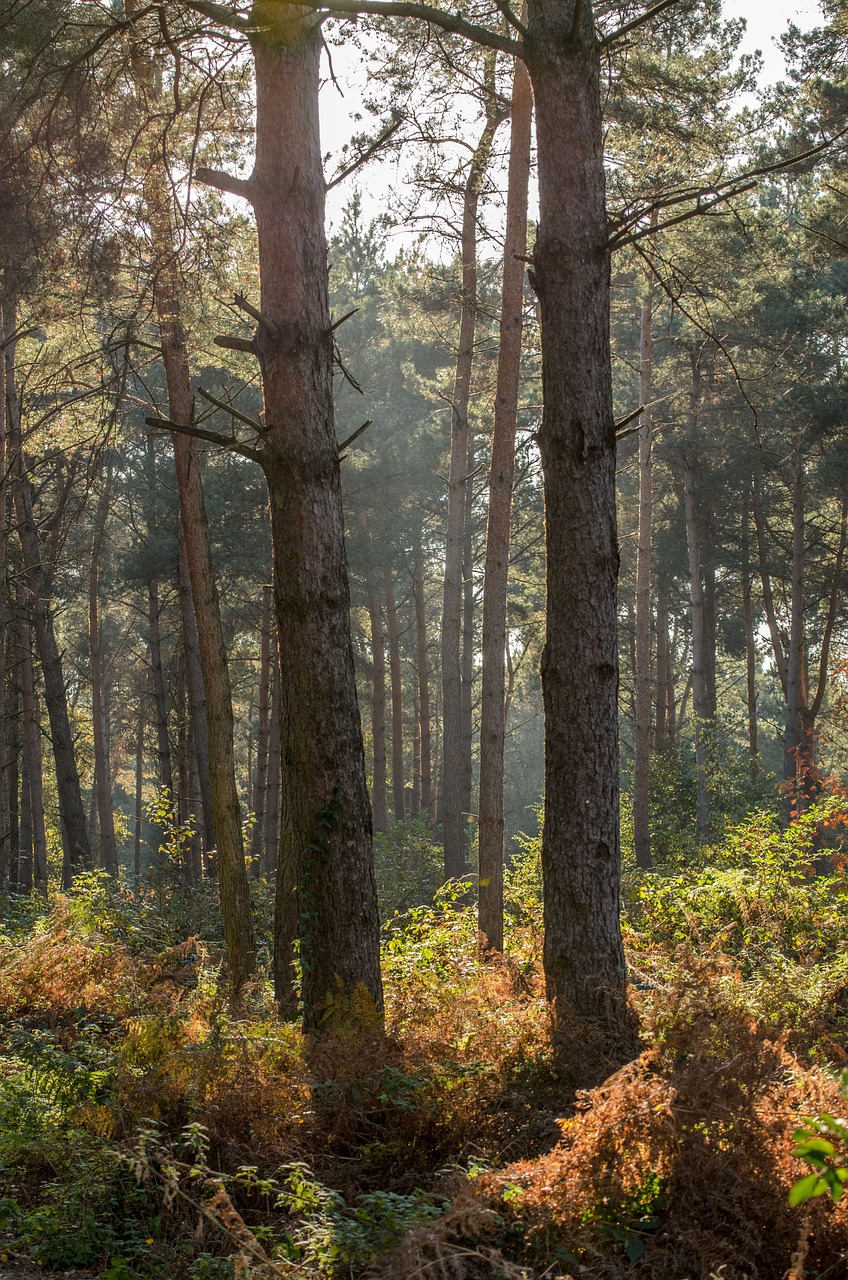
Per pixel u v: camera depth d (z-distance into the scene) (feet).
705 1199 15.75
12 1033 26.43
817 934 35.88
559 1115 19.88
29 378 56.49
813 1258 14.82
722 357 81.20
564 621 24.57
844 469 85.81
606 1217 15.74
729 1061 17.15
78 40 35.27
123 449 85.10
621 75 43.86
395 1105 19.72
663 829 80.69
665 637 113.39
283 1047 22.17
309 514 25.31
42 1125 20.67
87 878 48.62
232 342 26.02
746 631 113.19
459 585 62.75
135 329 40.06
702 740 83.71
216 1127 19.52
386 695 143.43
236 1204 18.66
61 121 35.04
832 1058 22.93
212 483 85.25
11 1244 17.71
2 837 70.28
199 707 72.69
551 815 24.54
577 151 24.75
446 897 54.49
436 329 65.77
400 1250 13.89
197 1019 23.86
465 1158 19.34
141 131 35.04
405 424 97.25
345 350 98.94
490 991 27.22
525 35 24.95
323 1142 19.94
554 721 24.61
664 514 106.93
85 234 37.11
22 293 40.52
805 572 108.27
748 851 47.88
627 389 98.02
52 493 90.74
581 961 23.82
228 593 98.32
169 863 59.36
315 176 26.22
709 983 21.83
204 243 37.52
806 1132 9.70
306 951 24.95
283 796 29.35
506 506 44.11
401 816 110.22
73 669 135.95
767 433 84.64
